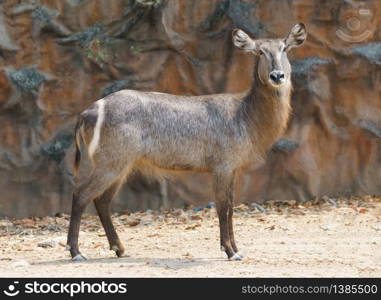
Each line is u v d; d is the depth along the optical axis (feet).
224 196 66.28
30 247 75.05
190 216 95.45
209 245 74.64
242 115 67.15
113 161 65.10
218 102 67.36
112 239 68.33
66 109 101.65
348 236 78.95
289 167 105.09
